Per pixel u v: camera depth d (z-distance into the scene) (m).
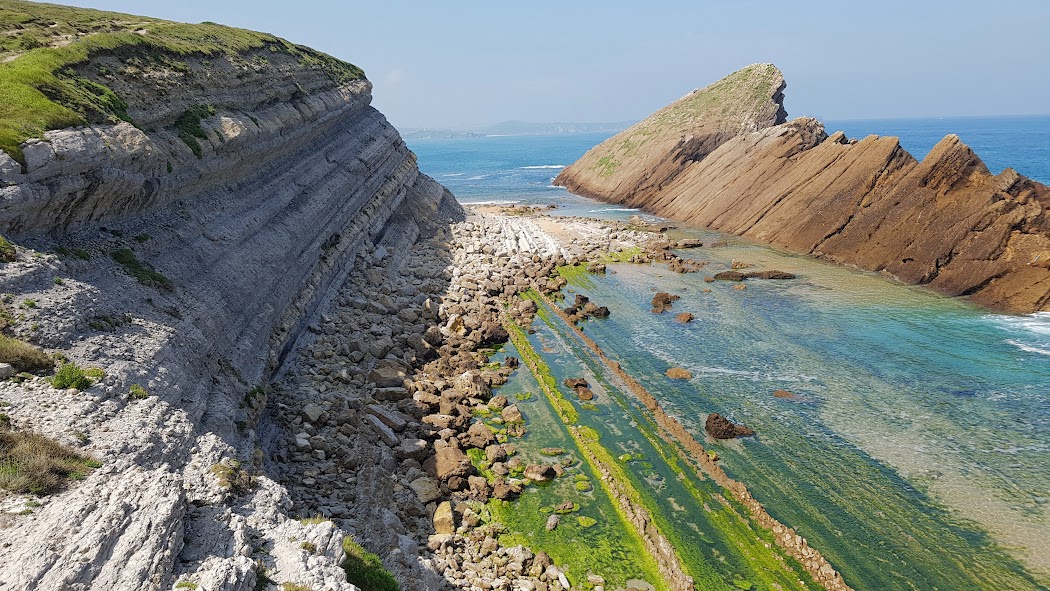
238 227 32.25
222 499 14.38
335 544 14.23
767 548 21.73
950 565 21.00
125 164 24.67
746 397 32.28
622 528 22.66
